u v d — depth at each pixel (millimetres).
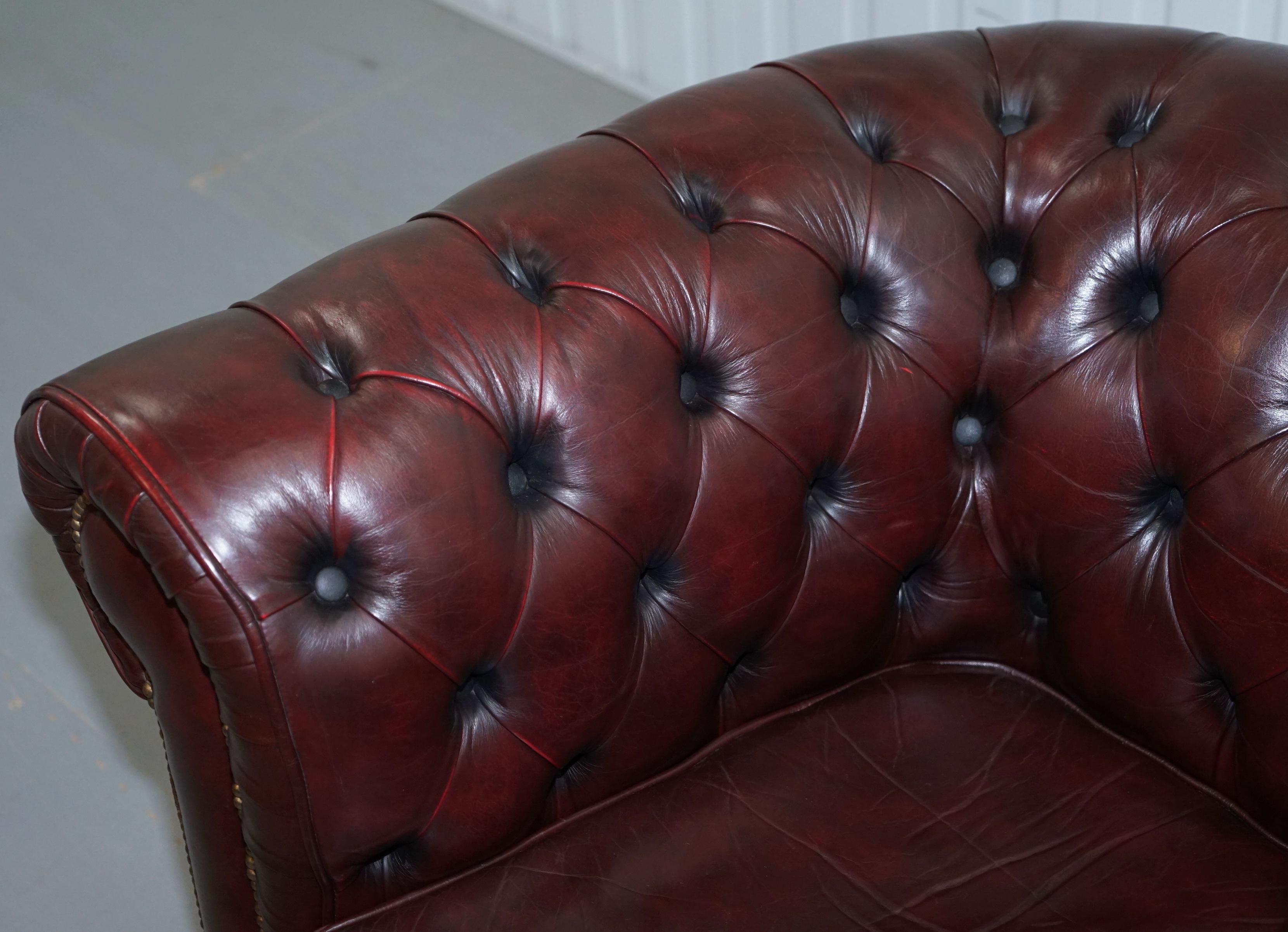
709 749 1221
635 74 2830
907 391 1161
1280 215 1063
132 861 1672
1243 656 1095
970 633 1275
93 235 2535
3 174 2691
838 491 1183
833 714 1246
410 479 979
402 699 1003
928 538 1218
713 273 1091
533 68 2910
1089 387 1145
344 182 2623
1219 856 1108
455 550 995
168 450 931
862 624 1222
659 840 1140
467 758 1069
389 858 1102
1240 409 1063
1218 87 1135
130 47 3039
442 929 1082
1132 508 1153
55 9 3184
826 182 1138
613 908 1088
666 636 1131
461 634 1014
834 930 1062
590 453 1045
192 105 2854
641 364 1062
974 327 1170
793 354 1109
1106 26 1235
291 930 1082
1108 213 1136
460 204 1106
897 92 1189
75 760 1781
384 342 1008
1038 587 1239
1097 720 1235
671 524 1095
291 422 965
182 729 1022
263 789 997
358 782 1013
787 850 1126
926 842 1129
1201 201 1099
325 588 974
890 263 1147
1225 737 1151
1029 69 1217
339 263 1059
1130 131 1175
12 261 2488
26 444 962
